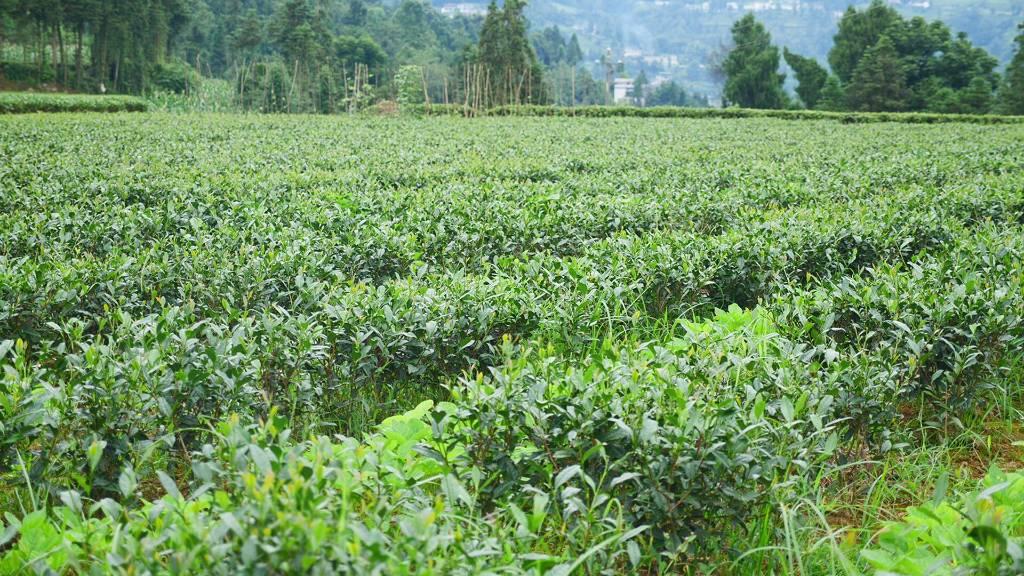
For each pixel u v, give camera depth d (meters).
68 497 3.15
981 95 70.06
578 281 6.46
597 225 9.66
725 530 3.96
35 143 20.00
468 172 14.77
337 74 86.06
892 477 5.12
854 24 83.19
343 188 11.86
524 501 3.91
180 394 4.29
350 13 141.50
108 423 4.09
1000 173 17.77
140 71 81.94
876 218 9.53
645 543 3.76
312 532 2.57
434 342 5.46
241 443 3.26
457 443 4.06
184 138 23.56
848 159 18.22
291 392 4.86
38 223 8.16
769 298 7.59
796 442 4.05
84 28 84.88
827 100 77.12
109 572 2.87
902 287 6.18
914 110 74.75
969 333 5.73
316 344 5.14
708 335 5.41
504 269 7.58
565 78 141.38
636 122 39.78
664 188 12.42
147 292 6.53
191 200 10.16
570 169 16.97
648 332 6.81
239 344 4.59
